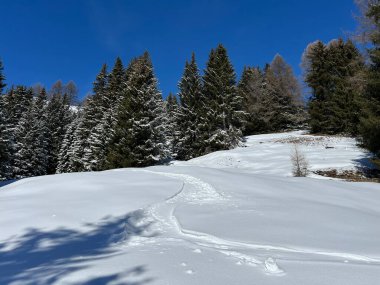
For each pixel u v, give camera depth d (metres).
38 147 45.28
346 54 37.91
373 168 22.08
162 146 30.56
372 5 20.53
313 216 9.20
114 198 11.47
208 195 12.72
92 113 43.09
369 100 20.33
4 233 7.90
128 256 5.53
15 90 66.25
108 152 33.19
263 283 4.30
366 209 11.34
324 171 22.30
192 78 38.94
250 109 48.81
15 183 15.55
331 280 4.41
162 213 9.96
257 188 14.04
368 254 5.97
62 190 12.80
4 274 4.98
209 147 35.00
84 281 4.36
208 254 5.70
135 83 31.28
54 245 7.01
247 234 7.25
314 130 40.00
